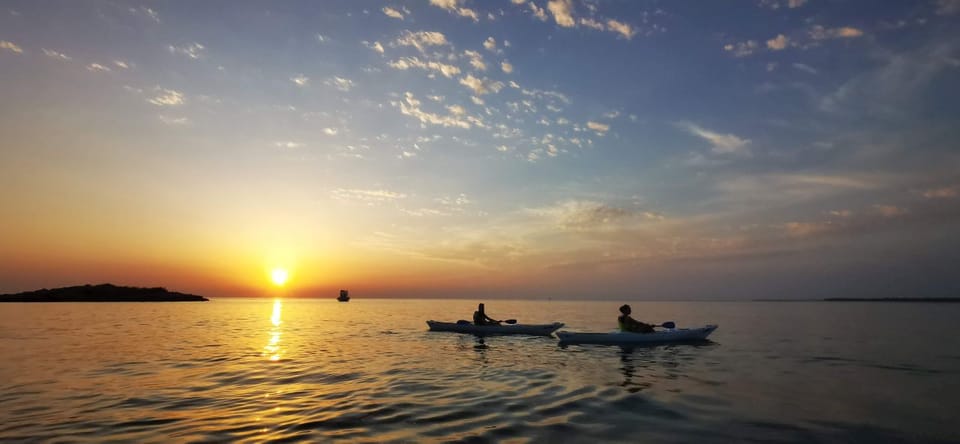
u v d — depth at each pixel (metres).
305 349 19.53
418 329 30.95
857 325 34.22
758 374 12.99
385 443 7.05
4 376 12.99
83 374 13.32
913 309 76.62
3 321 35.78
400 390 11.02
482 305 27.08
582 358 16.48
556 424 8.08
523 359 16.27
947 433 7.63
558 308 83.25
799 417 8.55
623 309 22.19
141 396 10.46
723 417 8.55
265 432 7.67
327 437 7.38
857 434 7.57
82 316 44.06
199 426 8.05
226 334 26.86
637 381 11.98
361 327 33.19
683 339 21.80
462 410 9.06
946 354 17.30
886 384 11.59
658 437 7.37
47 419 8.52
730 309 76.00
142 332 27.50
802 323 36.81
